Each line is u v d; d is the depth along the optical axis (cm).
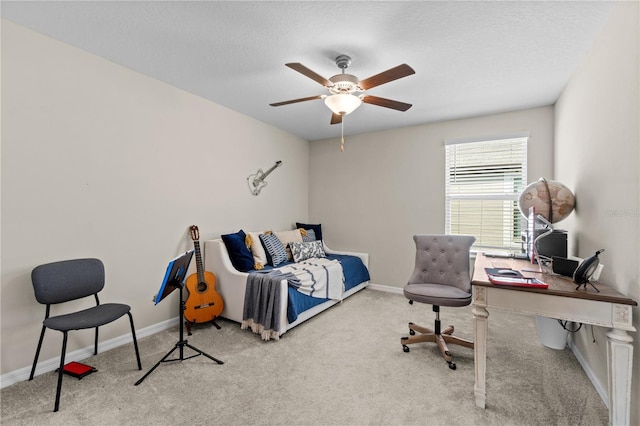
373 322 308
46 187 212
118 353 238
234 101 330
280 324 265
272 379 204
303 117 383
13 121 197
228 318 306
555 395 186
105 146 243
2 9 180
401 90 292
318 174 495
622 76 162
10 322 196
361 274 421
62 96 219
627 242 155
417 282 274
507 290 167
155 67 254
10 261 196
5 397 181
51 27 200
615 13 171
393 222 429
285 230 451
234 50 225
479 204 375
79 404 176
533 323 306
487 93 298
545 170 333
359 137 457
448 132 388
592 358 201
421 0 168
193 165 314
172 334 276
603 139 187
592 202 206
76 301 227
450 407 175
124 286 257
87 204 233
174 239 297
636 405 147
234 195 363
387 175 433
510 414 169
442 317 323
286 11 179
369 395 187
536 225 250
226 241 321
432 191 401
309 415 168
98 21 192
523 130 343
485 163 370
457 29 194
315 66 246
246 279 288
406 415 169
